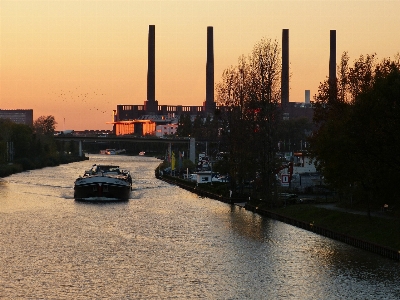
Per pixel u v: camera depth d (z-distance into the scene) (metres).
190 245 110.94
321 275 90.44
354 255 100.50
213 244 111.81
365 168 110.94
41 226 130.12
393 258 96.62
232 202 175.88
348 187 133.88
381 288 84.19
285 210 144.12
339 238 112.69
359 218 117.12
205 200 185.50
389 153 104.50
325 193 171.62
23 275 90.06
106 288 84.25
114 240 115.25
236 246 109.88
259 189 168.50
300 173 191.62
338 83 145.62
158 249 107.56
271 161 154.50
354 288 84.38
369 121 106.69
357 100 111.44
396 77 107.75
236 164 178.12
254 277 89.88
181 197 195.12
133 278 89.12
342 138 109.69
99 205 169.25
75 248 107.94
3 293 81.81
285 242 112.62
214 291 83.56
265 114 157.75
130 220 140.38
